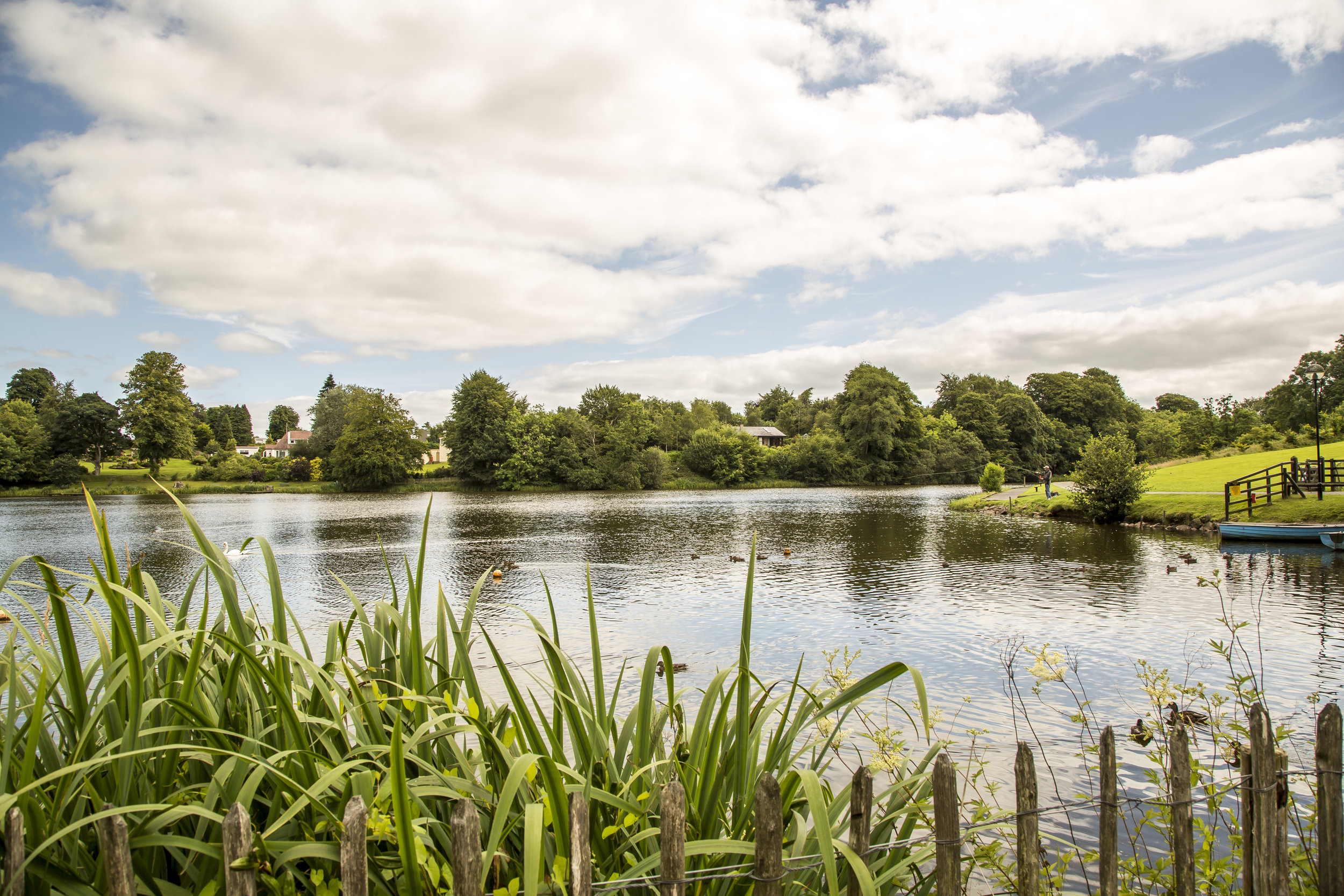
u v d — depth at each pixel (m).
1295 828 4.73
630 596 18.22
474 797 2.26
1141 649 11.98
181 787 2.37
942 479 95.44
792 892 2.35
